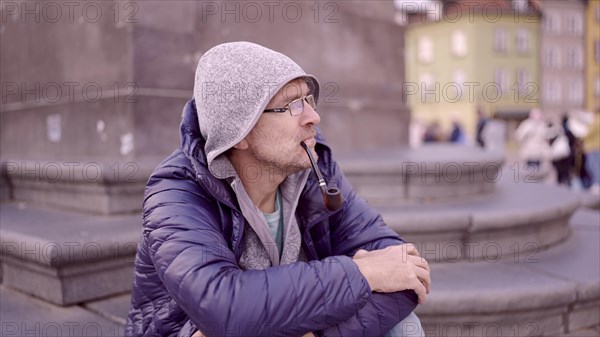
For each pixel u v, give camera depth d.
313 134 1.42
